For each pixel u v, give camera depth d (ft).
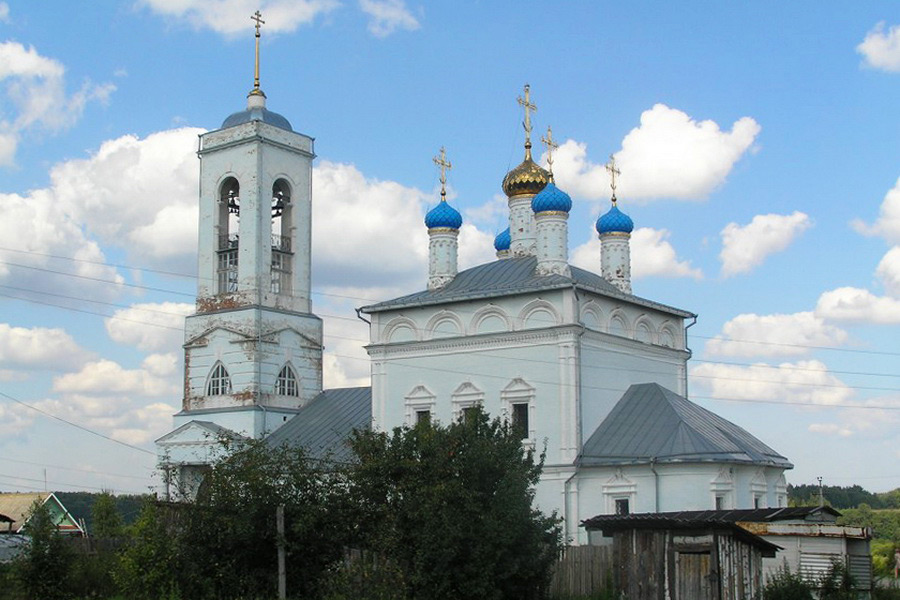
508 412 176.65
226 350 221.66
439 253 200.03
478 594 106.73
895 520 343.46
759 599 111.55
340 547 110.22
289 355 224.33
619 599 111.14
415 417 186.60
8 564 132.26
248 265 221.87
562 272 185.57
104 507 228.84
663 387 183.11
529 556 112.16
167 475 137.69
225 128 228.22
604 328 181.88
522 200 205.46
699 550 107.34
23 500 249.75
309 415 219.41
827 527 123.75
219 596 108.06
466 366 182.50
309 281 231.71
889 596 127.44
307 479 110.11
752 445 173.99
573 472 168.14
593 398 175.52
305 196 233.35
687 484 159.33
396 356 190.60
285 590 105.91
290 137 231.09
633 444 167.43
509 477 112.78
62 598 123.24
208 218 229.45
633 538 111.34
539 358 175.32
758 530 127.34
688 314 201.67
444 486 107.45
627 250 206.08
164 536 109.70
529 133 208.03
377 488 111.86
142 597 107.65
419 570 106.22
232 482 109.19
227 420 218.59
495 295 179.22
